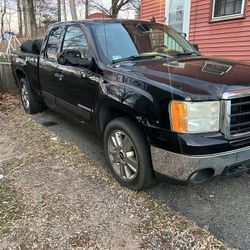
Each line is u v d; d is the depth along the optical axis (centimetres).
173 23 1029
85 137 484
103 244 248
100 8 2266
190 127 255
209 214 284
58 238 255
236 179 346
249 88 266
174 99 259
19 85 642
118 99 312
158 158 279
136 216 282
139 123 290
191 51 426
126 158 318
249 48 792
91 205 300
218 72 295
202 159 253
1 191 328
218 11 861
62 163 392
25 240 254
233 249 239
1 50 1439
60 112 488
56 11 3203
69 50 400
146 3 1140
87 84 371
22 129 532
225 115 257
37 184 341
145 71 314
